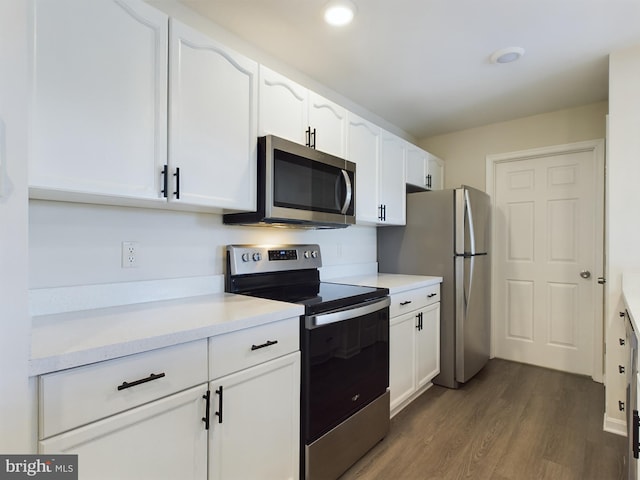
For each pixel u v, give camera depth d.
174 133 1.38
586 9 1.75
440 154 3.78
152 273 1.64
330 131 2.18
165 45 1.36
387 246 3.18
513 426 2.18
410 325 2.41
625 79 2.10
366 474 1.74
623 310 2.07
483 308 3.09
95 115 1.16
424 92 2.74
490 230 3.33
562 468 1.77
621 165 2.09
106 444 0.95
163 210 1.68
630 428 1.29
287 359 1.48
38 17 1.03
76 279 1.40
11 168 0.81
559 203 3.17
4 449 0.80
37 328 1.12
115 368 0.97
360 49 2.14
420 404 2.49
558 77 2.48
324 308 1.63
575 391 2.71
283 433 1.46
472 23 1.87
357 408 1.83
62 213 1.37
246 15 1.83
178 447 1.11
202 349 1.17
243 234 2.05
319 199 1.99
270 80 1.79
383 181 2.69
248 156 1.68
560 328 3.16
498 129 3.43
